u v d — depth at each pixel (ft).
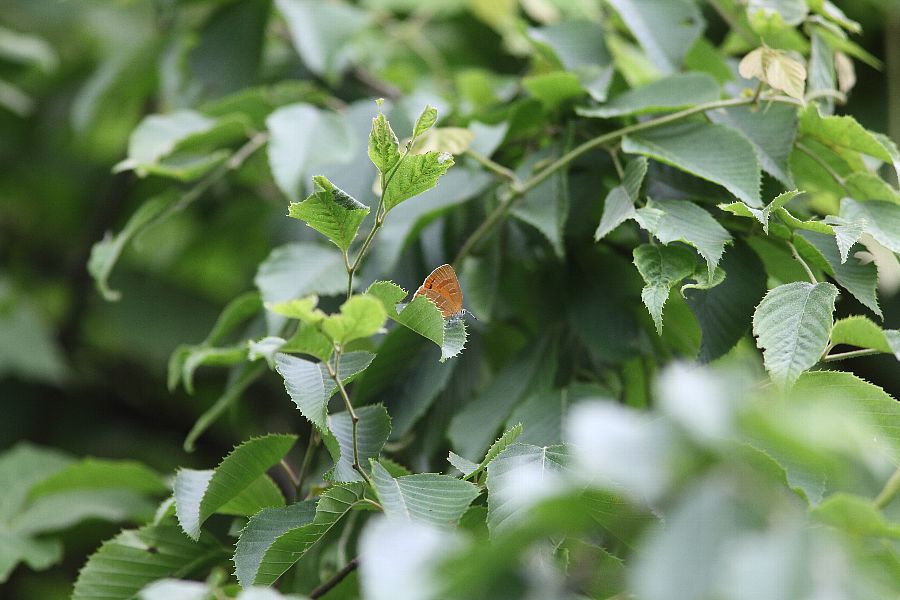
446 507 6.43
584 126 7.02
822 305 6.51
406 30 8.52
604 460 6.03
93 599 6.79
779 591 5.86
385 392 6.96
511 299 7.13
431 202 7.04
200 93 7.66
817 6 6.94
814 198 6.99
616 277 6.97
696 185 6.84
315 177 6.44
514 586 6.14
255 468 6.64
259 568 6.49
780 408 6.10
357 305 6.33
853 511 6.17
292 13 7.53
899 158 6.81
